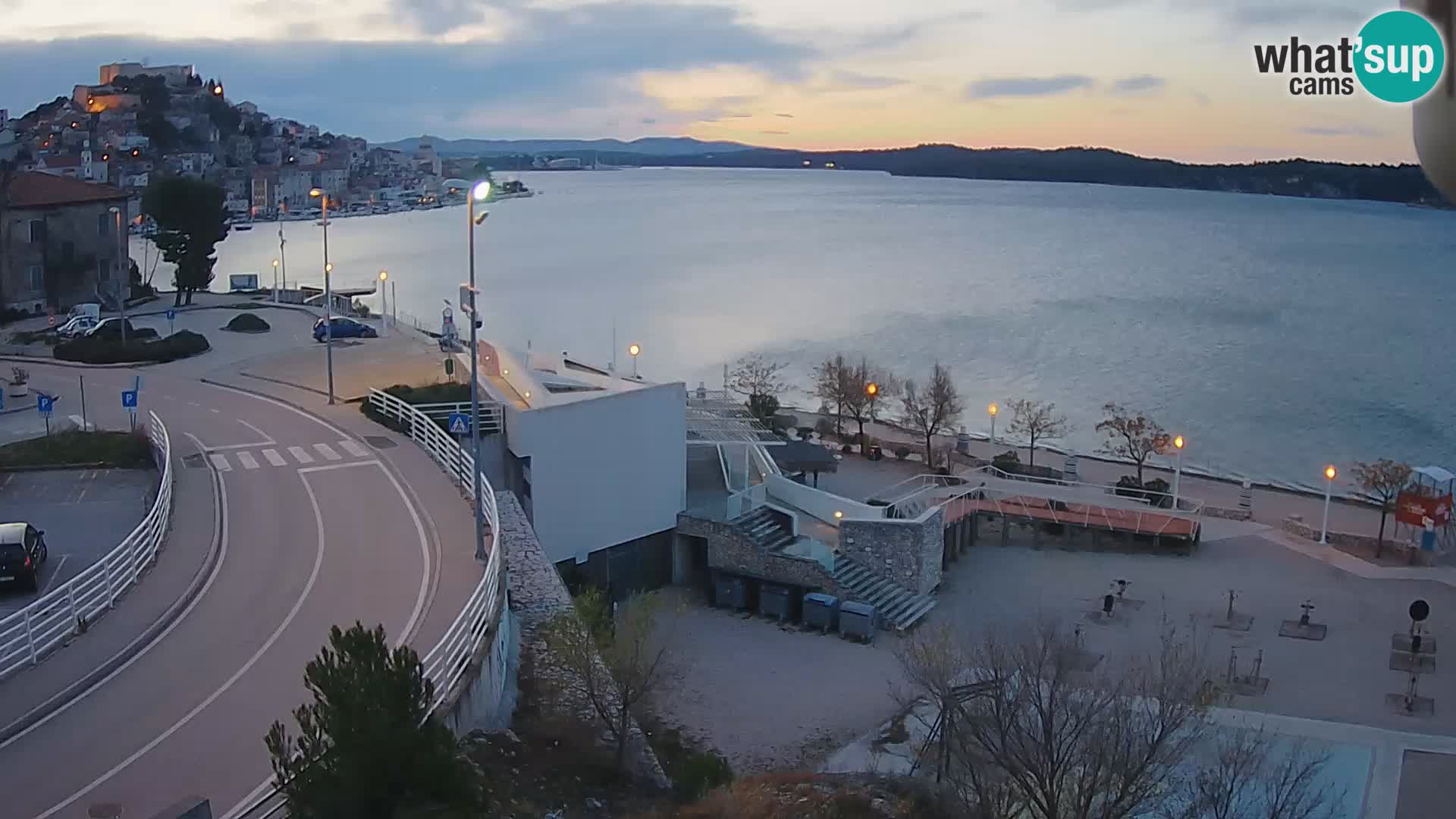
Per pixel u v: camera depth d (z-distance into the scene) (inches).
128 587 1039.6
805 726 1179.3
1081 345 4835.1
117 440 1573.6
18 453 1526.8
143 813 664.4
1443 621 1536.7
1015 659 951.6
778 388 3614.7
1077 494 2033.7
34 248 2965.1
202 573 1082.1
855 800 856.3
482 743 814.5
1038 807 767.1
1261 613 1561.3
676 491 1641.2
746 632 1462.8
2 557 1096.2
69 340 2402.8
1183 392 3848.4
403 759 552.1
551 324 5329.7
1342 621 1534.2
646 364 4266.7
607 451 1557.6
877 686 1285.7
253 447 1585.9
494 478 1537.9
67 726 777.6
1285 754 973.8
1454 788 989.2
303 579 1074.1
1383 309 6122.1
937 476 2154.3
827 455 2146.9
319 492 1368.1
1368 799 965.2
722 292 6707.7
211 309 3179.1
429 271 7613.2
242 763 725.9
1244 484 2327.8
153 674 864.3
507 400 1583.4
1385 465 1968.5
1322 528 1975.9
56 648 906.1
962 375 4146.2
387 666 576.7
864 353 4576.8
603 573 1577.3
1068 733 844.6
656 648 1275.8
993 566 1775.3
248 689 837.8
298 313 3129.9
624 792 852.0
